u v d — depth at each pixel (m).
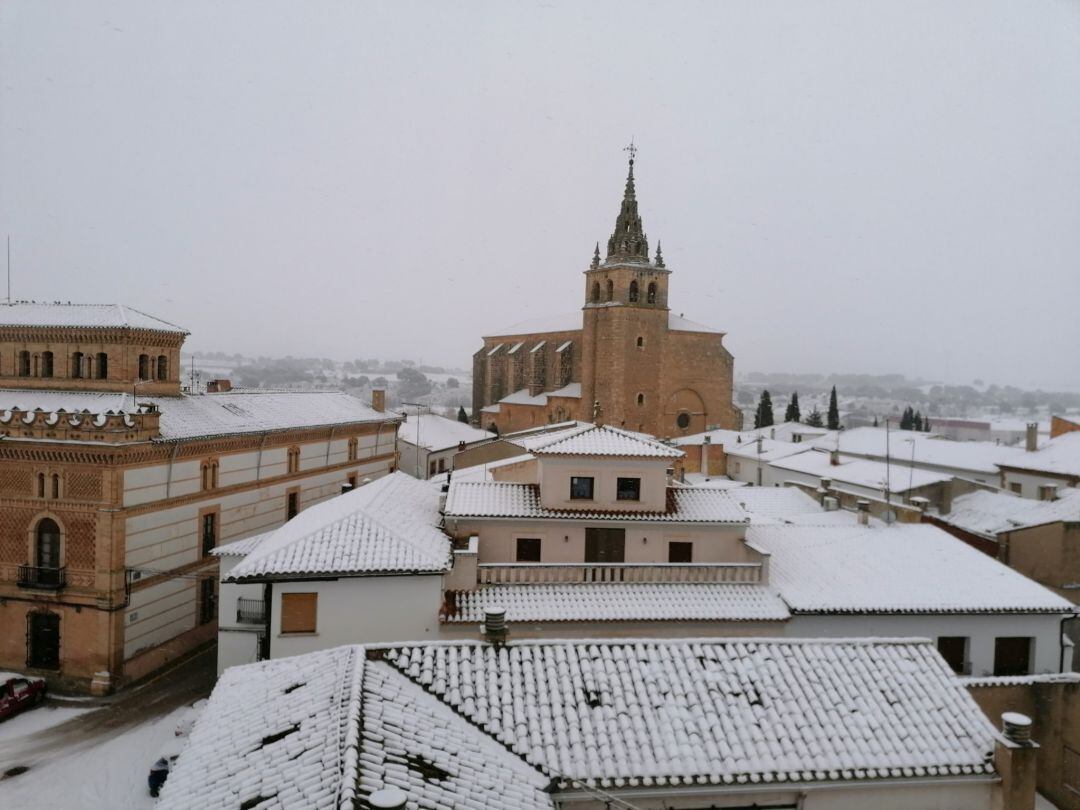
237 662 31.84
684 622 27.02
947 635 27.89
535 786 15.24
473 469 47.72
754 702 18.02
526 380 111.38
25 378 41.78
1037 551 40.12
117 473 34.78
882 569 30.52
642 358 91.00
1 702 31.84
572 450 30.98
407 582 26.20
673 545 31.16
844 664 19.45
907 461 75.06
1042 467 62.03
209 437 40.59
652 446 32.03
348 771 13.02
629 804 15.84
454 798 13.67
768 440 81.69
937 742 17.44
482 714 17.02
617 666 18.83
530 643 19.38
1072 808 21.38
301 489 51.03
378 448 62.28
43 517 35.59
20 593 35.72
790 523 39.50
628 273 90.12
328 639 25.97
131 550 35.91
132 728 31.25
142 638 36.72
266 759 14.77
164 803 14.51
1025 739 17.09
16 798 25.84
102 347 41.03
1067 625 37.09
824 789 16.44
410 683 17.77
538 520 30.61
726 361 96.81
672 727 17.12
